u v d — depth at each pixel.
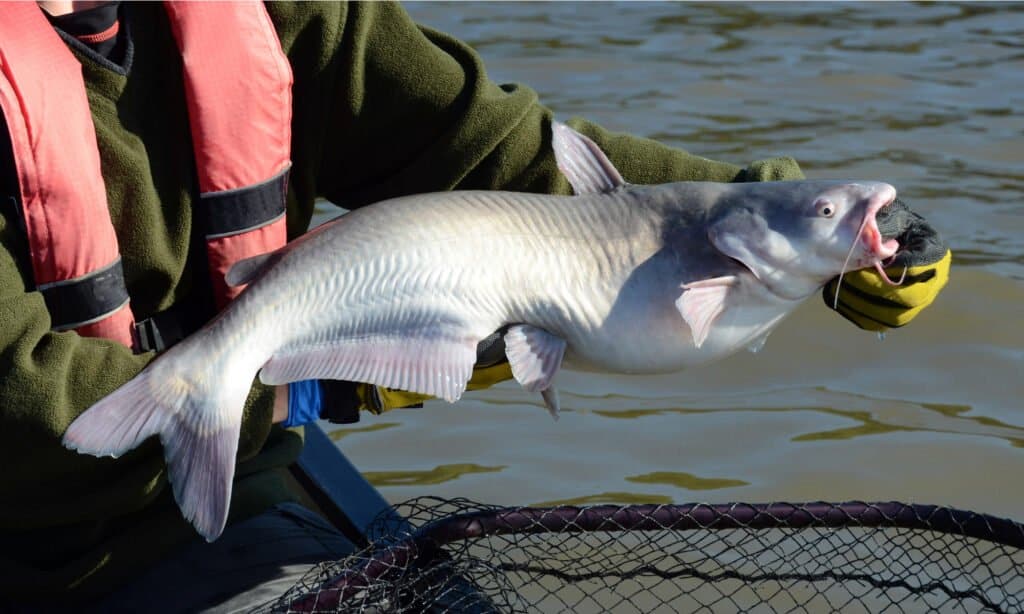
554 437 3.80
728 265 2.12
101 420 1.98
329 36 2.49
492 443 3.78
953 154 5.98
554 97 6.80
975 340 4.26
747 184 2.19
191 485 1.99
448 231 2.11
